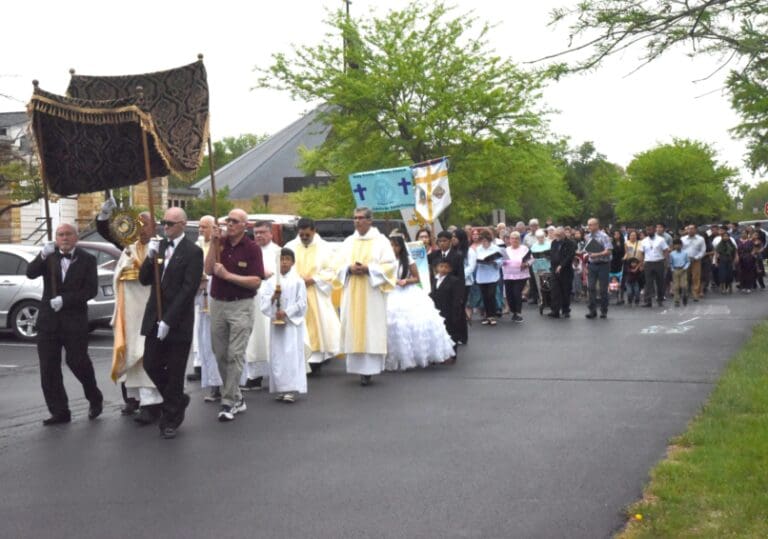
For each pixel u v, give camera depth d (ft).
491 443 21.85
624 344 40.19
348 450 21.56
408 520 16.25
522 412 25.57
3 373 36.32
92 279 26.05
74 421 25.99
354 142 83.61
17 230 106.01
